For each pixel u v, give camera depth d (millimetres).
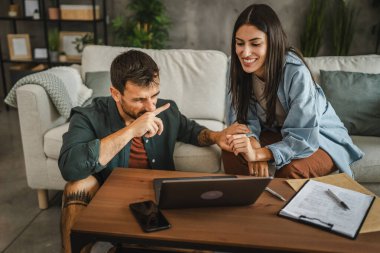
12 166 2725
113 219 1071
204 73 2355
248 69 1586
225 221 1075
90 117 1464
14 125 3629
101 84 2354
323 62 2318
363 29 3904
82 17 3904
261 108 1777
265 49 1543
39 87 2002
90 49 2535
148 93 1285
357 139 2008
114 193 1229
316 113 1583
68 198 1280
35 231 1940
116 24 3865
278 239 990
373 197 1205
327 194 1216
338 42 3754
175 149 1875
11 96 2049
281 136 1793
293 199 1185
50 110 2066
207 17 4133
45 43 4352
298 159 1573
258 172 1521
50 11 3912
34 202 2236
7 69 4473
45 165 2037
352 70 2266
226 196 1104
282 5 3977
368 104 2070
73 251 1042
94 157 1255
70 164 1257
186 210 1128
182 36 4234
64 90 2105
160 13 3873
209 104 2340
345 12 3715
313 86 1623
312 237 1001
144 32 3783
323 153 1635
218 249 984
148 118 1289
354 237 995
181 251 1218
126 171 1402
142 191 1248
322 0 3773
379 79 2129
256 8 1537
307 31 3781
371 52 3969
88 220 1062
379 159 1814
